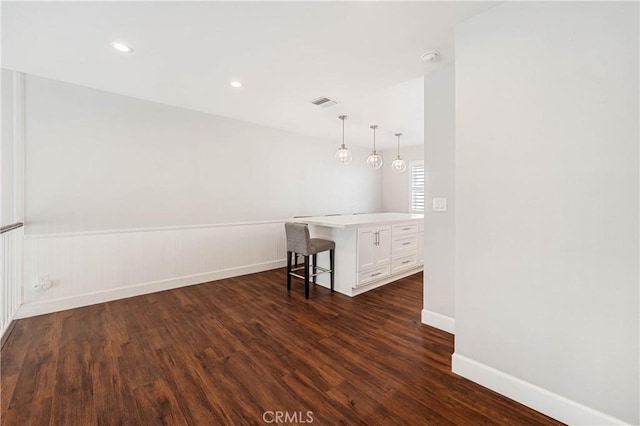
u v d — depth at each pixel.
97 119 3.10
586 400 1.40
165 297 3.35
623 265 1.29
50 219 2.86
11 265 2.52
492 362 1.72
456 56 1.83
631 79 1.25
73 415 1.50
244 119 4.23
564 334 1.45
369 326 2.58
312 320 2.71
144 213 3.44
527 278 1.57
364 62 2.37
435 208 2.51
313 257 3.85
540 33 1.49
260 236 4.59
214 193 4.04
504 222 1.65
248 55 2.28
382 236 3.71
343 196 6.08
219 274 4.11
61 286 2.93
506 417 1.49
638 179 1.24
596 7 1.33
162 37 2.02
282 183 4.89
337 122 4.40
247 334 2.43
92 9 1.70
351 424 1.44
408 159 6.51
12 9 1.69
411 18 1.78
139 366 1.95
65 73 2.65
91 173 3.08
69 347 2.20
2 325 2.27
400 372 1.89
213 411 1.54
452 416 1.50
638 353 1.26
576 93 1.39
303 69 2.52
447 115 2.40
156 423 1.45
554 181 1.47
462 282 1.84
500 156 1.65
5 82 2.61
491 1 1.61
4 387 1.72
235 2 1.64
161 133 3.54
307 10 1.71
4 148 2.62
